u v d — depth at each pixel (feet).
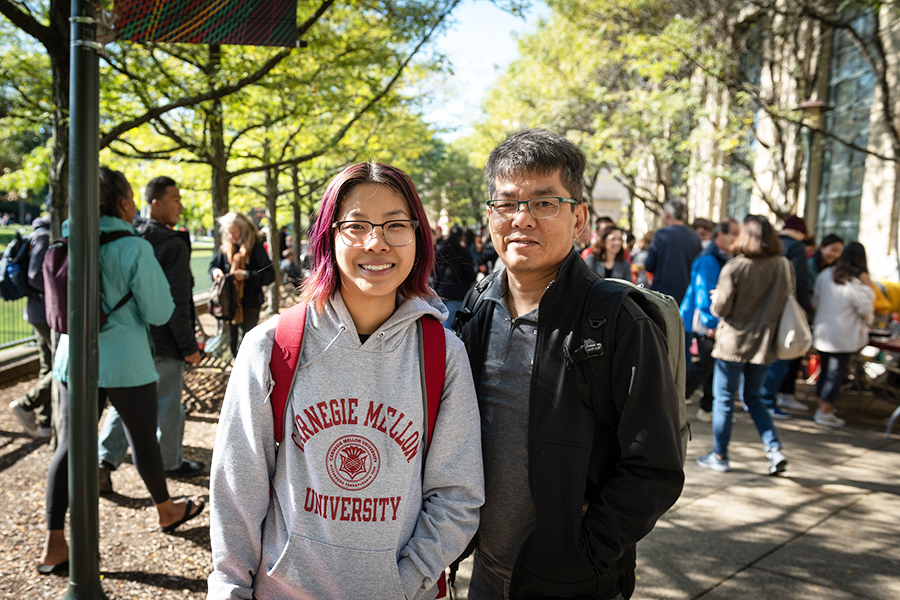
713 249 16.60
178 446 12.68
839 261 17.40
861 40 23.03
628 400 4.57
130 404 9.57
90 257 7.27
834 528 10.78
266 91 18.47
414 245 4.48
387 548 4.33
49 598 8.32
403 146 39.58
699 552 9.96
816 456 14.66
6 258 14.21
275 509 4.45
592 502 4.88
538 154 4.94
